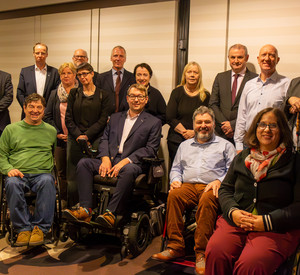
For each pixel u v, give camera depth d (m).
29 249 3.14
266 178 2.19
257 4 3.78
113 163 3.41
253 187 2.25
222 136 3.68
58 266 2.83
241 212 2.20
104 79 4.27
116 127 3.54
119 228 3.08
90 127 3.69
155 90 4.12
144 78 4.04
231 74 3.71
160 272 2.75
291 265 2.02
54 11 5.09
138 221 3.01
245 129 3.38
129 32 4.52
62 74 4.07
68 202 3.87
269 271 1.97
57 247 3.20
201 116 3.01
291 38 3.65
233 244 2.18
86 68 3.68
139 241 3.11
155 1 4.35
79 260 2.95
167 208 2.89
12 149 3.31
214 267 2.18
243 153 2.39
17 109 5.51
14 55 5.45
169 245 2.85
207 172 2.98
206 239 2.67
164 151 4.44
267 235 2.09
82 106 3.72
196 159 3.05
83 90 3.77
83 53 4.52
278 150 2.21
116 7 4.58
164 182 4.46
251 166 2.26
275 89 3.26
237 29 3.90
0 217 3.48
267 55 3.22
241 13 3.87
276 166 2.19
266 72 3.29
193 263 2.89
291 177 2.15
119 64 4.24
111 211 3.03
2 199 3.30
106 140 3.55
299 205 2.06
